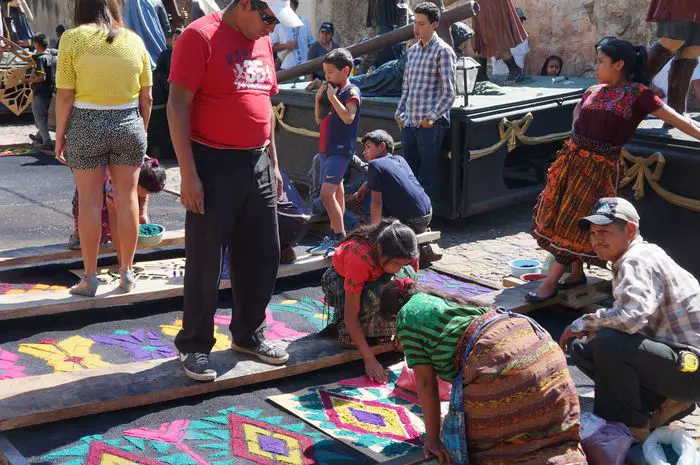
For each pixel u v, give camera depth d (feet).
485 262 20.71
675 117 15.44
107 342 15.26
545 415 10.44
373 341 14.75
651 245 11.96
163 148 34.01
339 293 14.55
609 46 15.80
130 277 16.35
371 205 19.01
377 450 11.84
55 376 13.19
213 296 13.05
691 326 11.71
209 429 12.37
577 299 17.26
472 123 22.40
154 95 33.04
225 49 12.30
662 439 11.48
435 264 20.44
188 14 43.93
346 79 19.69
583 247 16.05
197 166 12.65
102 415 12.63
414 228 19.21
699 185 17.75
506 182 27.35
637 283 11.49
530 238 22.84
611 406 11.87
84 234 15.70
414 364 10.91
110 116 15.20
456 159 22.82
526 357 10.41
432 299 11.03
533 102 24.43
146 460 11.45
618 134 15.72
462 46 29.68
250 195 13.14
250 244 13.47
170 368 13.65
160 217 23.38
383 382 13.99
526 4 35.42
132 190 15.88
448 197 23.39
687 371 11.35
